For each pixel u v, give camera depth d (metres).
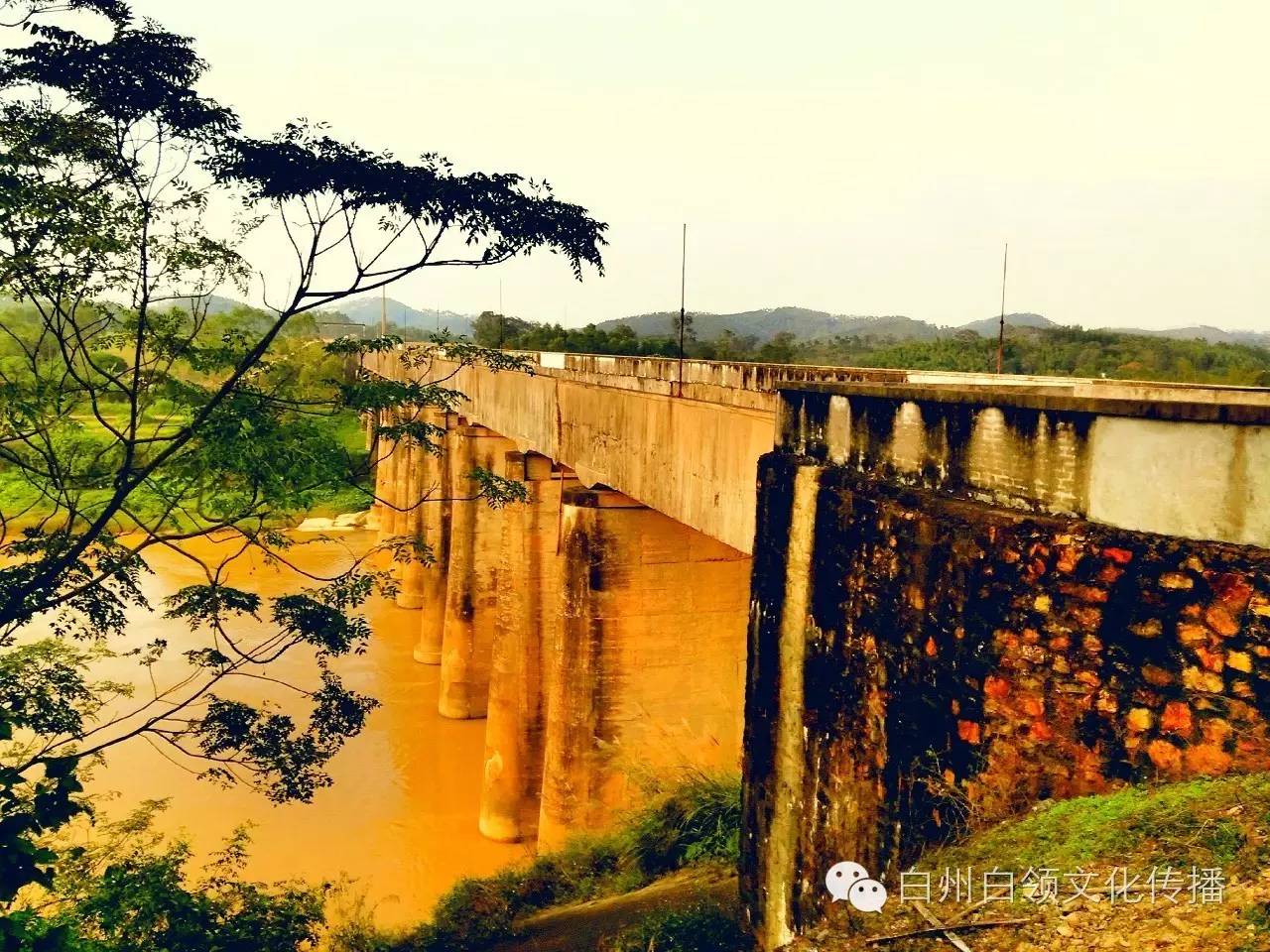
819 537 8.94
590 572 18.53
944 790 7.21
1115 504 6.50
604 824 18.62
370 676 34.06
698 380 15.12
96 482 11.88
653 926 10.75
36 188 9.45
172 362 12.25
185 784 24.59
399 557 13.71
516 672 24.25
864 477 8.79
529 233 10.79
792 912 9.19
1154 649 6.16
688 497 15.60
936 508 7.54
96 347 12.12
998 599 6.88
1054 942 5.51
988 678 6.93
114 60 9.55
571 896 14.91
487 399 30.36
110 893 10.46
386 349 12.89
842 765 8.48
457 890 16.06
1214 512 5.98
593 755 18.66
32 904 10.99
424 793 25.78
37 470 11.50
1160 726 6.14
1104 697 6.39
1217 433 5.92
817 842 8.84
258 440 11.34
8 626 11.55
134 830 12.53
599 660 18.66
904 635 7.73
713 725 19.20
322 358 14.86
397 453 48.50
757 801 9.98
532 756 23.80
